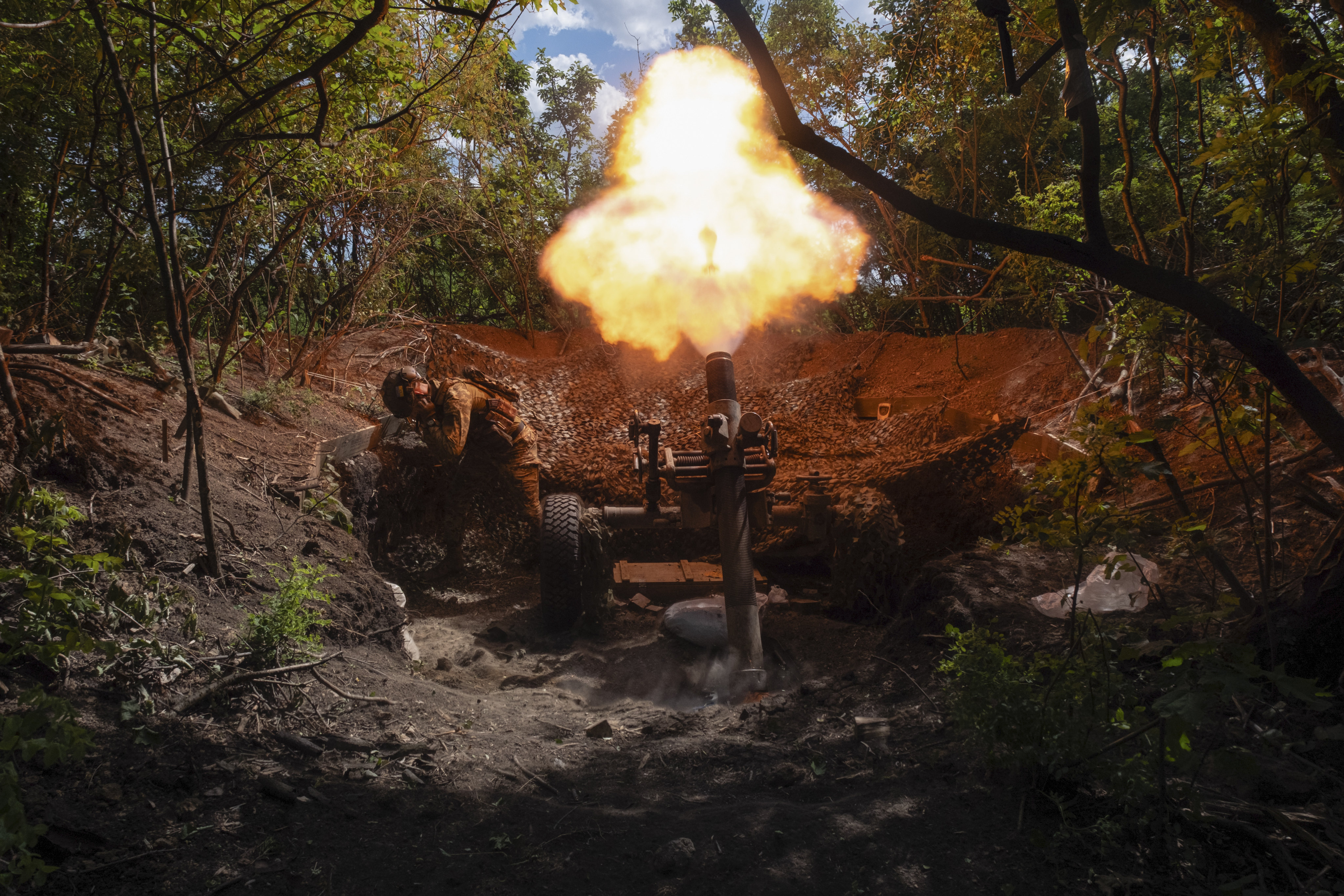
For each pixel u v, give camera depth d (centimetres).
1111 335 645
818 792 278
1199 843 228
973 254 1017
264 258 668
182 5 336
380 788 266
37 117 485
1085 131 220
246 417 619
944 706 319
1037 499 290
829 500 524
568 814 258
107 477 398
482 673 441
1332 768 253
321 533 473
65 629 244
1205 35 373
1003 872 222
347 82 450
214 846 228
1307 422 238
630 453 703
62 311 572
